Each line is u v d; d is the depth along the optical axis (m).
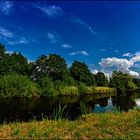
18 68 83.44
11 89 60.06
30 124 13.47
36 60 86.81
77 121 14.54
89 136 10.98
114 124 13.56
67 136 10.79
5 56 78.81
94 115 16.58
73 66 102.56
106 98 65.75
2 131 11.73
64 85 81.06
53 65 85.75
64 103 48.81
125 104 45.66
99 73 116.56
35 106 42.09
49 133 11.22
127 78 121.38
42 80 72.50
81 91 83.44
